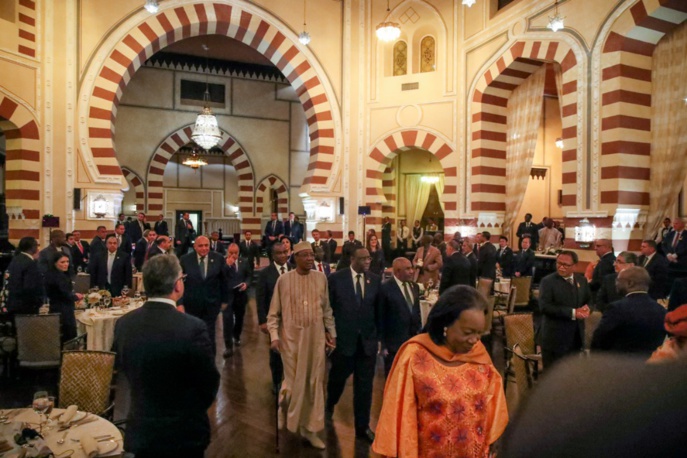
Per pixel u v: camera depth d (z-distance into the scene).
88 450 2.42
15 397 5.12
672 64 8.52
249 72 19.83
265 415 4.66
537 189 15.63
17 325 5.02
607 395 0.66
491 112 12.11
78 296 6.30
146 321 2.39
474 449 1.97
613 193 8.59
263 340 7.62
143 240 9.90
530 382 4.21
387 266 15.78
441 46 12.98
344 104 13.82
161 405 2.34
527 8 10.51
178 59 18.62
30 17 10.59
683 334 2.19
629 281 3.26
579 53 9.30
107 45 11.55
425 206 18.61
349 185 13.86
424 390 1.98
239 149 19.81
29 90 10.57
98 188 11.40
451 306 2.01
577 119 9.33
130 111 18.25
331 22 13.76
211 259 5.80
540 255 11.13
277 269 5.16
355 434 4.25
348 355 4.20
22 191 10.51
